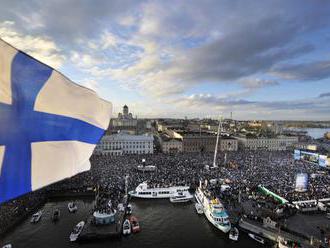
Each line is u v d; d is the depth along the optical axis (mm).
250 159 166875
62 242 64750
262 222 71125
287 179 112500
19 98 9047
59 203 91750
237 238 66312
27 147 9109
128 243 65125
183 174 122312
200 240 66812
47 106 9930
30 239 65750
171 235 69438
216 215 72000
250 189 100750
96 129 11648
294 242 60125
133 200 96438
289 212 77562
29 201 85000
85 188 99938
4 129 8555
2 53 8625
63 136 10344
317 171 130125
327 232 65750
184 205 92812
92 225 71125
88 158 11047
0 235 66562
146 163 147500
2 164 8367
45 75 10008
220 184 106000
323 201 85938
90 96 11797
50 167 9680
